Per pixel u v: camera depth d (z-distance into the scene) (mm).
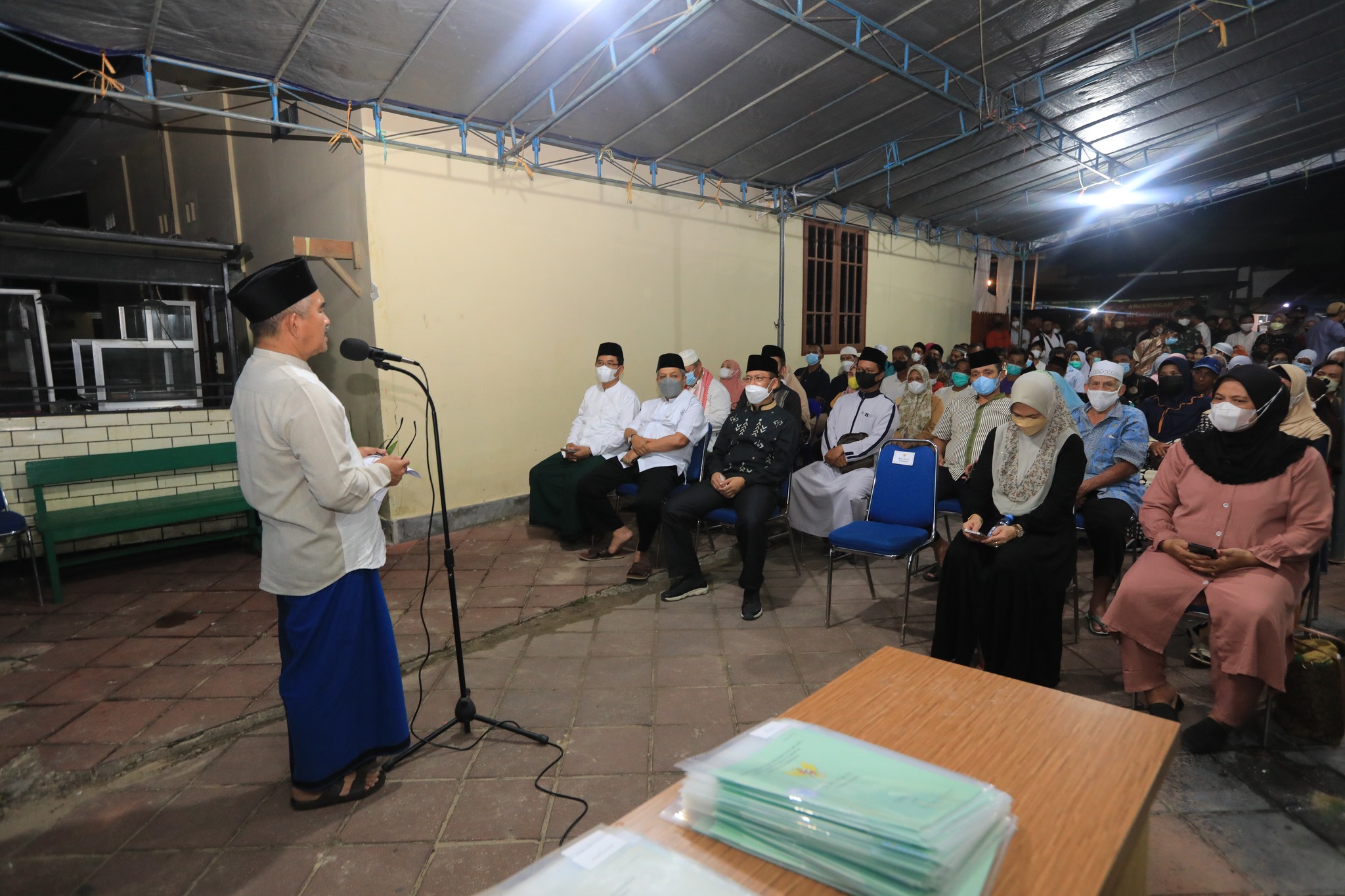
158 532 4883
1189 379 5016
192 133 6758
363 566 2227
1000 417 4148
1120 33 5566
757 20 4293
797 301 8281
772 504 3859
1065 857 1070
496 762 2508
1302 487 2498
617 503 6348
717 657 3322
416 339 5105
